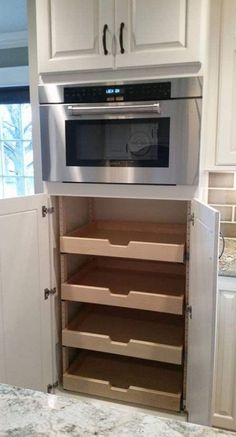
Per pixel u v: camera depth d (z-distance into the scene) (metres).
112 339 1.99
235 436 0.54
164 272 2.36
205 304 1.33
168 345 1.88
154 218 2.31
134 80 1.58
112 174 1.70
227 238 2.08
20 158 3.12
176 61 1.51
